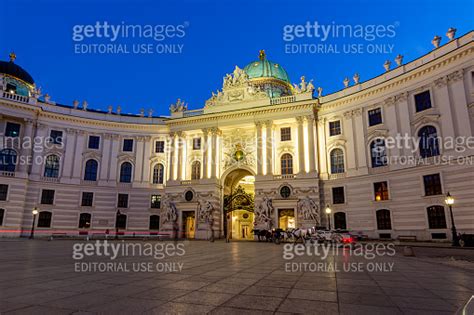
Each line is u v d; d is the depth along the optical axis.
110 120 53.69
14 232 43.88
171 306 7.16
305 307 7.21
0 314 6.38
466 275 11.95
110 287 9.18
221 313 6.66
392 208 36.69
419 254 21.28
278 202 43.06
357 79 43.19
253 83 59.06
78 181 49.88
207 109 51.12
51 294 8.25
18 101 46.84
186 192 48.59
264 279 10.80
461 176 31.34
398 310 7.02
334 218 41.34
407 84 37.50
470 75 32.06
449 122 33.09
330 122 44.81
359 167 40.59
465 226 30.45
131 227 50.72
